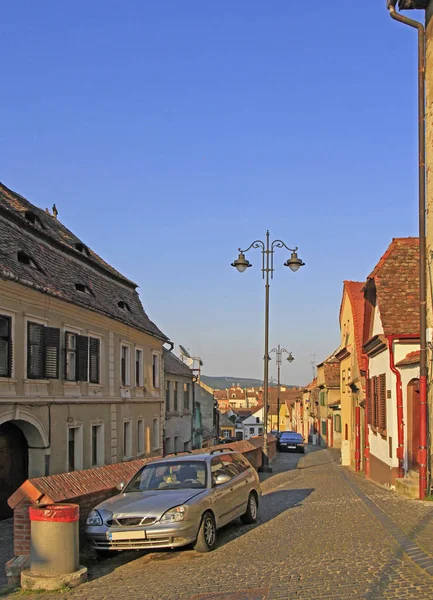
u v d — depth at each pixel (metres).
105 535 9.05
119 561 9.45
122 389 25.25
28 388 16.92
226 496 10.62
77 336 20.45
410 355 15.47
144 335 28.45
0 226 18.16
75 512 8.30
